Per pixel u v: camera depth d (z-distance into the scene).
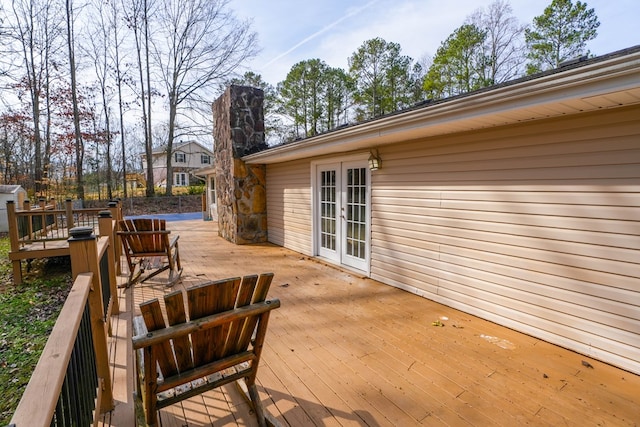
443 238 3.74
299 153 5.54
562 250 2.74
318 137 4.76
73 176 16.72
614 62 1.86
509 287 3.13
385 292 4.25
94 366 1.84
